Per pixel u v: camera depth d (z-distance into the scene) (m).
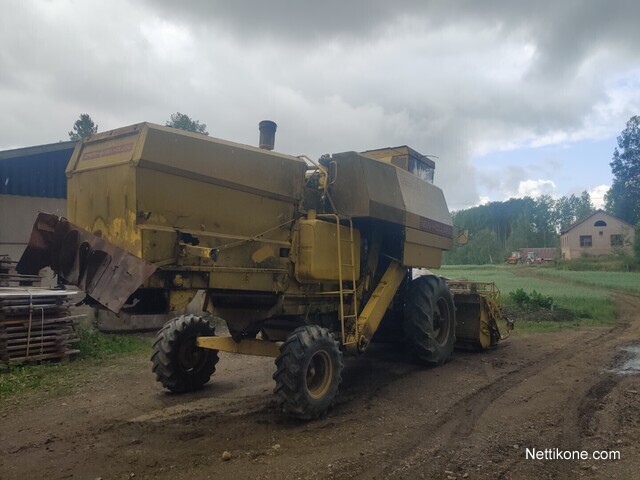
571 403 6.40
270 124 6.93
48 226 5.33
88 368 8.49
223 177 5.52
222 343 6.49
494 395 6.82
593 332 13.51
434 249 8.92
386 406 6.29
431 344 8.40
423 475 4.22
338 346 6.22
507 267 66.19
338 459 4.54
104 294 4.77
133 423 5.54
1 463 4.41
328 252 6.46
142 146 4.86
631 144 73.62
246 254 5.69
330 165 6.80
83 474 4.18
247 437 5.11
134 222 4.79
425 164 9.97
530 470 4.34
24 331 8.66
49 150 12.86
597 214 70.31
